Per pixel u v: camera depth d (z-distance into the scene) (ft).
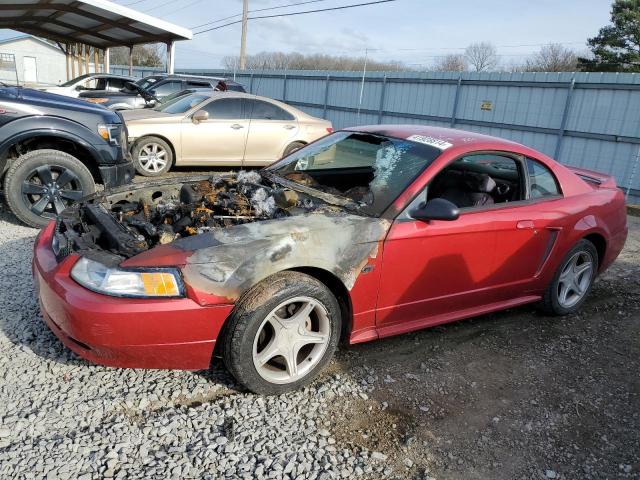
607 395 10.63
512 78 43.91
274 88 73.97
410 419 9.21
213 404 8.95
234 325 8.57
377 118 57.67
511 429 9.25
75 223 10.53
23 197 16.70
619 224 14.87
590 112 39.01
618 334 13.60
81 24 58.85
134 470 7.31
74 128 17.12
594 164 39.19
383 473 7.83
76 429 8.02
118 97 41.65
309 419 8.86
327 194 11.17
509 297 12.87
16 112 16.38
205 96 30.25
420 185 10.57
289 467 7.62
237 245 8.55
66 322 8.21
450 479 7.90
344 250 9.39
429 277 10.75
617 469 8.48
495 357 11.76
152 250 8.43
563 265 13.46
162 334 8.14
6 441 7.61
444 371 10.93
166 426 8.26
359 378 10.30
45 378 9.18
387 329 10.82
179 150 28.76
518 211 12.00
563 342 12.84
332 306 9.52
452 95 49.34
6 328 10.61
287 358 9.30
